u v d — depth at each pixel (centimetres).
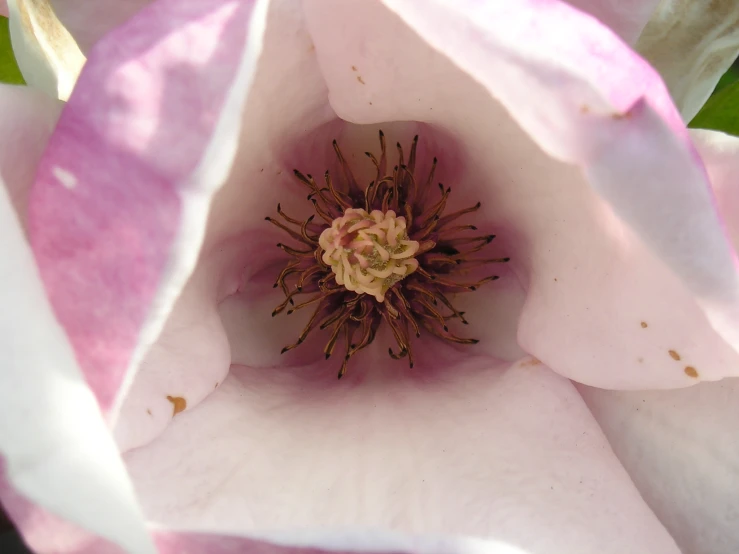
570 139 10
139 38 10
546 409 13
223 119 9
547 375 14
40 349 9
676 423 14
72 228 10
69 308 10
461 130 13
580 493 13
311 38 11
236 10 10
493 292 15
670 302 11
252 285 15
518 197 14
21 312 9
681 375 12
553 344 13
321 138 14
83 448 9
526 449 13
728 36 15
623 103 10
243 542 11
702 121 18
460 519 12
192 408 13
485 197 15
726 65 15
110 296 10
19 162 12
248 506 12
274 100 12
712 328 11
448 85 12
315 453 13
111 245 10
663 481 14
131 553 10
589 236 12
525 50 9
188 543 11
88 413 10
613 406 14
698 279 10
